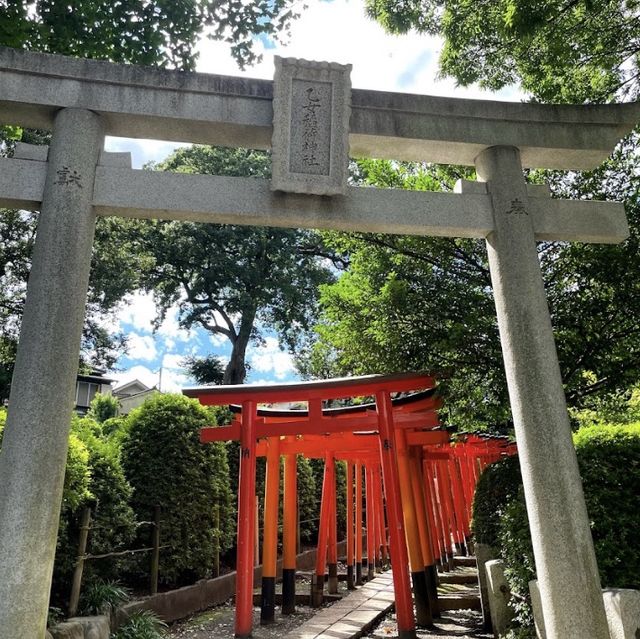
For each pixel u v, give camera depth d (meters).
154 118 5.05
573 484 4.56
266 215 4.98
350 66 5.20
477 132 5.45
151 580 8.29
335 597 10.23
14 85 4.84
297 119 5.11
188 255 25.19
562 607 4.32
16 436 4.09
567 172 7.09
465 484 14.92
